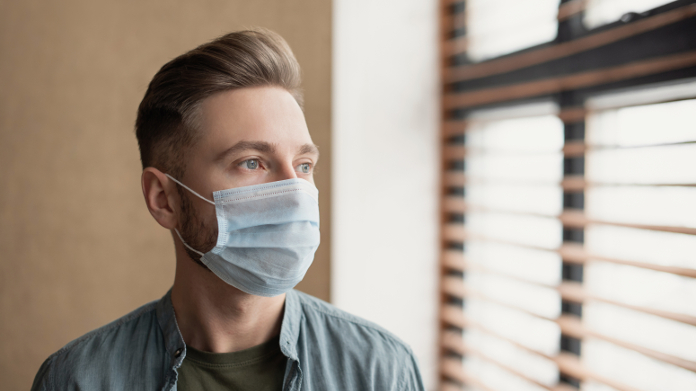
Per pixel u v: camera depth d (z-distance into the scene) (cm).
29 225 155
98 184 154
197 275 84
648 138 123
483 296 160
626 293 130
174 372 81
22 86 152
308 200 83
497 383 166
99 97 152
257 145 79
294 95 88
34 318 157
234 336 85
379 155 162
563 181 133
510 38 155
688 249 115
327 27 150
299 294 100
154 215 88
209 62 80
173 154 83
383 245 165
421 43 169
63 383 83
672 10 113
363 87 158
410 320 173
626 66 120
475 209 161
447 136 173
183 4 152
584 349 140
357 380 88
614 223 121
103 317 156
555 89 137
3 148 152
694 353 116
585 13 134
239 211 80
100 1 149
